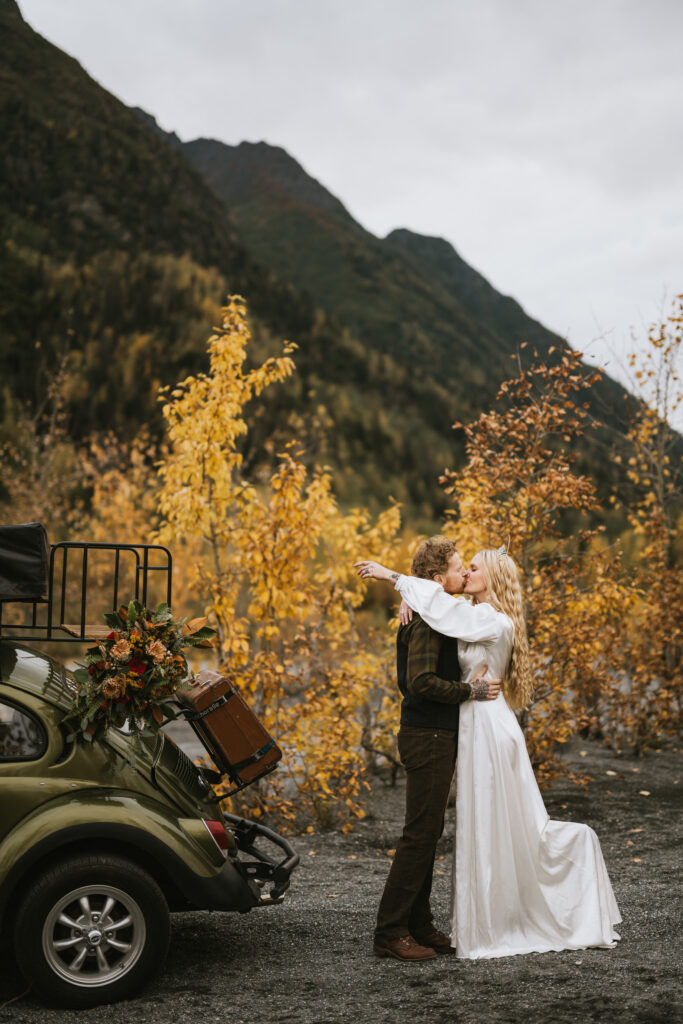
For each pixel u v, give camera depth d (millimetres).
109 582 18797
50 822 3688
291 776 7438
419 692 4129
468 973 3957
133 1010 3652
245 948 4434
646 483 11273
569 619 8117
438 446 55500
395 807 8086
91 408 42531
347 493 38625
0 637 4062
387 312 151250
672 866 6023
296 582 7344
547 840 4266
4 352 46281
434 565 4520
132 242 73062
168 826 3842
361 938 4559
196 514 7031
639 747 10070
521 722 8094
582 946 4207
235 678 7059
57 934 3709
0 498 21781
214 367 7289
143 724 4176
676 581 10039
